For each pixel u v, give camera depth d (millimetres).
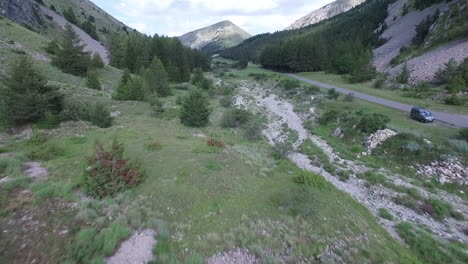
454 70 41188
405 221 12703
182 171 14133
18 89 20781
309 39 113812
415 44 70625
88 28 97375
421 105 35562
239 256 8203
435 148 19188
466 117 28469
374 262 8766
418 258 9805
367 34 113000
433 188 16141
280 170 17281
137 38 91500
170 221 9820
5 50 37688
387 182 16938
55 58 45031
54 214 9227
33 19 73250
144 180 12992
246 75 102812
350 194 15641
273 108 45281
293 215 10969
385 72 64750
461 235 11766
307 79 78875
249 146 22594
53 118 21984
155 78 52125
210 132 27031
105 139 20047
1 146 16953
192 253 8039
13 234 7867
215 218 10250
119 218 9250
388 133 22453
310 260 8438
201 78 70750
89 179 11344
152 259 7586
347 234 10234
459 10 58781
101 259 7133
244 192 12758
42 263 6852
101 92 39594
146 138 21062
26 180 11695
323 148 24375
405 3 113000
